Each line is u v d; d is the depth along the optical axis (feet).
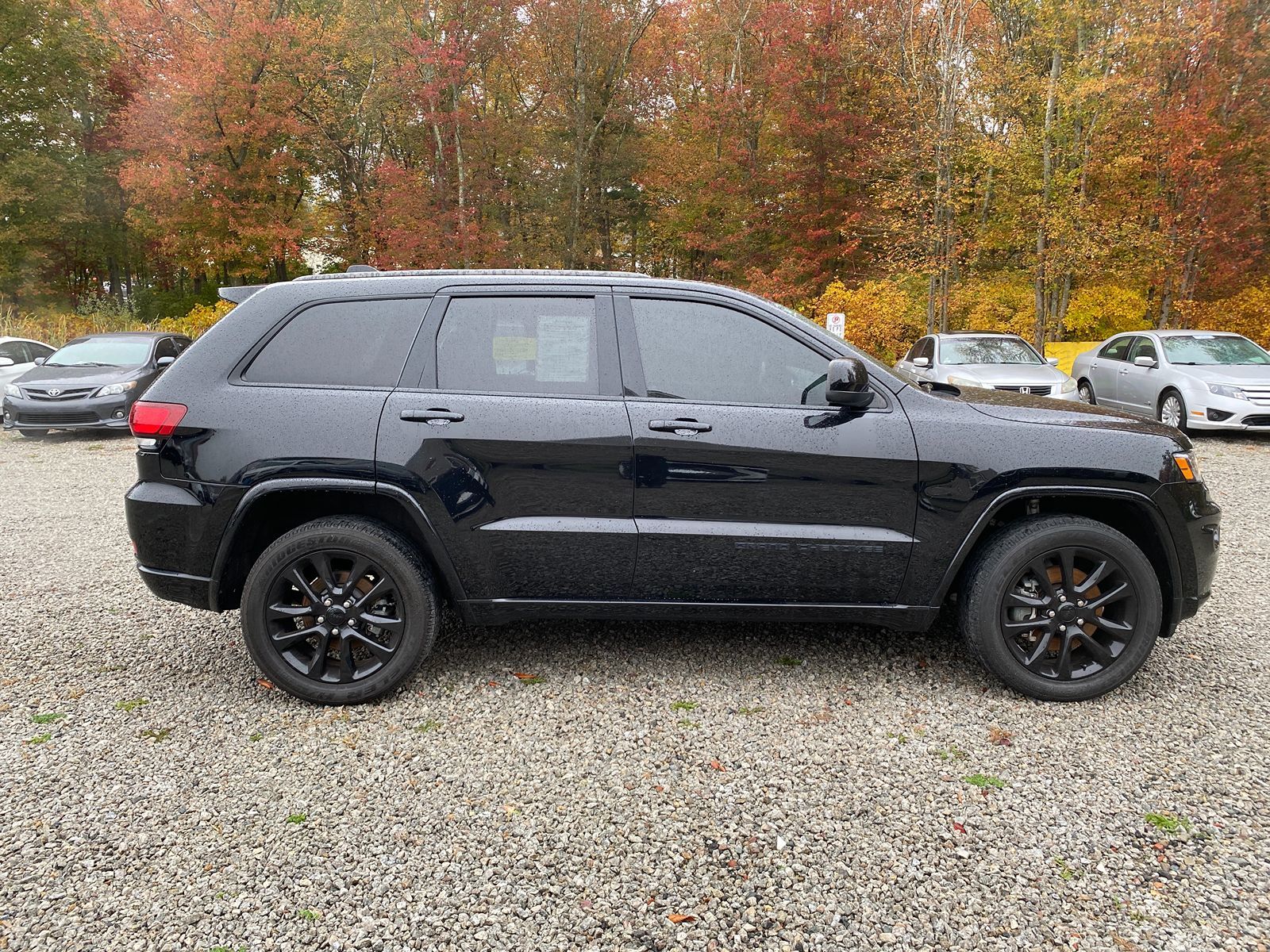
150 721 10.10
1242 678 11.21
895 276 72.02
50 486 26.03
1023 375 34.53
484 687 11.03
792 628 13.20
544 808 8.23
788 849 7.57
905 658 11.94
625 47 95.45
